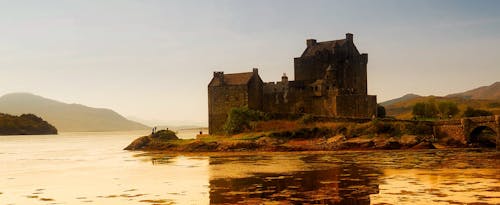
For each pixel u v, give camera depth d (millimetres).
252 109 141625
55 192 62344
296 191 58281
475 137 119750
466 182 60688
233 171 79438
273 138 124688
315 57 152750
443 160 87312
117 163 102938
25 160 117938
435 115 170500
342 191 57375
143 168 89625
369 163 85875
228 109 143125
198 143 130125
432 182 61531
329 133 125125
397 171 73250
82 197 58312
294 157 102562
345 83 150000
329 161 91562
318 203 51000
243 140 125625
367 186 60406
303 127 128375
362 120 127938
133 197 57469
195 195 57531
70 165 100438
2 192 62969
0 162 111500
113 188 64688
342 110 137625
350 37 153750
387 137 119562
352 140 119250
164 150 137000
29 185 69000
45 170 89875
